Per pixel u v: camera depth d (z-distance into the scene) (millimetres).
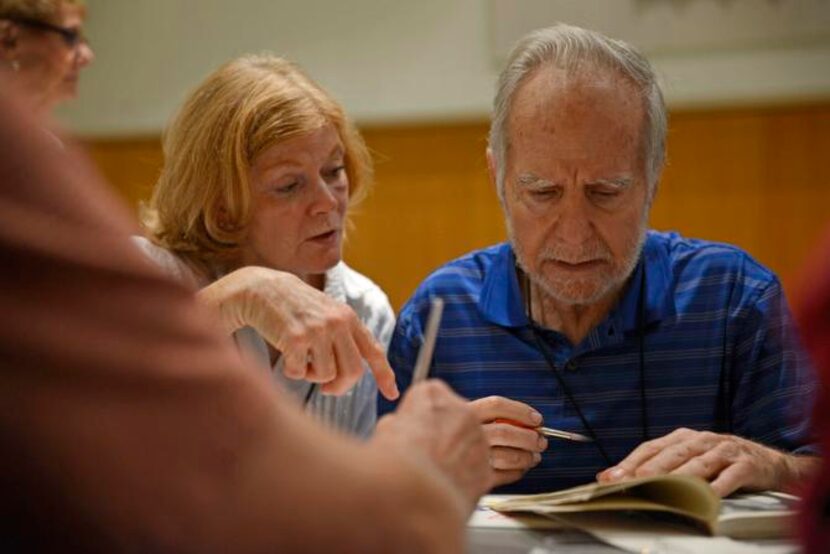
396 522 596
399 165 3430
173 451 532
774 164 3121
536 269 1373
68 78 1954
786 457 1183
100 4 3592
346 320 1226
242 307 1250
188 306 561
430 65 3301
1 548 519
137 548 522
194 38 3521
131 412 524
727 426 1427
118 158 3668
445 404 824
